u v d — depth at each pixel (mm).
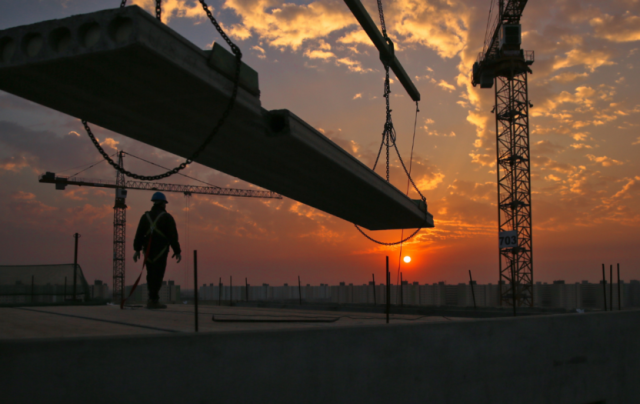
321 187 17859
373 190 18172
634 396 7207
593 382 6566
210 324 7043
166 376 3430
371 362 4418
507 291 82062
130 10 7820
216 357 3643
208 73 9656
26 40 8547
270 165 15344
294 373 3986
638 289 56750
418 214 23156
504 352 5492
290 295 122625
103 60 8383
